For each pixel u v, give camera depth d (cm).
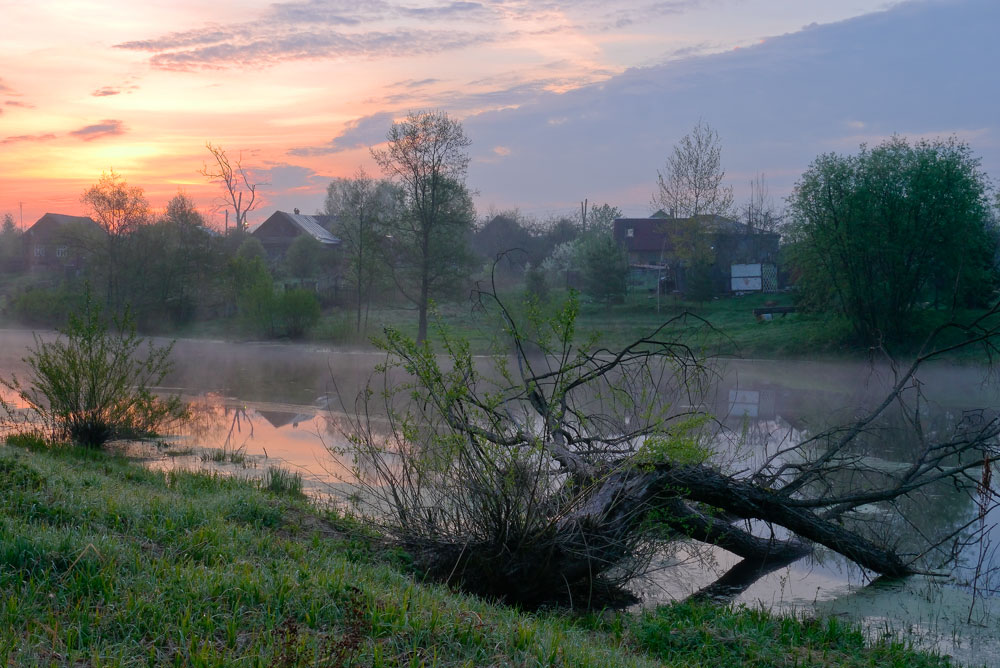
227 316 5028
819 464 1051
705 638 656
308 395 2289
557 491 800
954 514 1203
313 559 643
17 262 7819
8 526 539
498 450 753
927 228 3350
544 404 887
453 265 3978
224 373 2900
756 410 2236
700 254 4978
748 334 3891
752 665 610
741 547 991
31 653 379
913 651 682
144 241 4891
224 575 507
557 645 500
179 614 443
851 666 620
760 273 5156
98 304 1486
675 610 754
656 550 886
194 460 1355
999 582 929
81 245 5034
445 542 787
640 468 859
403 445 877
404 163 3791
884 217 3406
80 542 522
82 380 1449
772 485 1098
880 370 3119
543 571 762
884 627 779
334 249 7256
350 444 1463
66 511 649
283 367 3156
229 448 1489
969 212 3359
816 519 960
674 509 955
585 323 4269
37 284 6197
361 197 4456
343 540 822
